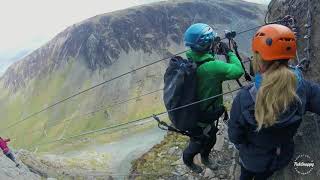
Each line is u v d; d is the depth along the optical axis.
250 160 1.29
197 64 1.55
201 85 1.55
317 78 1.93
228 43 1.61
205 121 1.66
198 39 1.52
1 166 4.66
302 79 1.20
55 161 9.01
